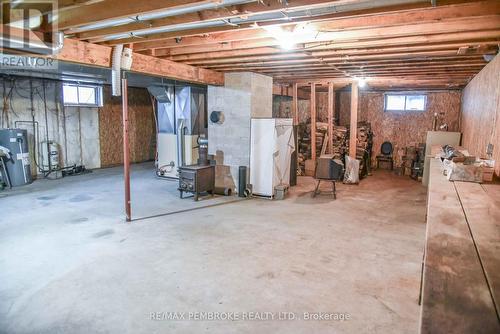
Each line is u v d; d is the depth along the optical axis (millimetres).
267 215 5086
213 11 2807
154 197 6148
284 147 6500
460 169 2955
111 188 6855
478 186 2738
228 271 3229
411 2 2461
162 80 6906
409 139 9680
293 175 7344
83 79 7426
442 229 1673
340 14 2740
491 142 3715
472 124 5625
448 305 1002
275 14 2762
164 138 7879
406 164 8781
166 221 4754
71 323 2420
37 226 4488
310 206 5645
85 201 5812
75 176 8172
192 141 7590
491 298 1033
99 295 2795
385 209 5473
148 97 10805
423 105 9422
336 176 6234
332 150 8305
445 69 5570
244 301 2717
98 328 2367
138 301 2711
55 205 5535
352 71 6164
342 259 3508
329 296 2791
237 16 2736
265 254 3627
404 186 7383
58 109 8320
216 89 6488
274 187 6168
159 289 2895
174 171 7809
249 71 6133
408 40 3574
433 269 1229
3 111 7266
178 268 3289
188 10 2557
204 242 3965
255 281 3039
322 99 10484
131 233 4254
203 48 4344
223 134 6500
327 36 3533
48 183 7316
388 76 6828
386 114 9875
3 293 2812
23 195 6211
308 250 3740
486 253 1372
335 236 4191
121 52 4266
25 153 7121
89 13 2941
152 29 3250
